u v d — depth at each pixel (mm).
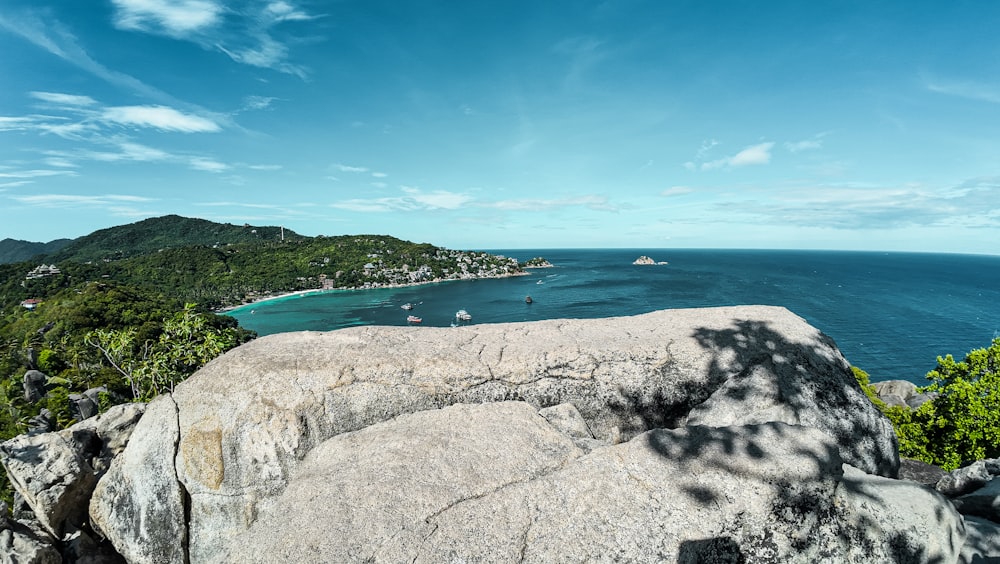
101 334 42875
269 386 6383
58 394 39531
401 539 4176
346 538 4203
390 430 5891
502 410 6141
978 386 14594
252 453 6227
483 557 4047
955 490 7703
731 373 6855
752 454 4766
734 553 4238
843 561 4418
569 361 6973
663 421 6801
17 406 39375
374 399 6465
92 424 8625
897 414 16703
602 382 6867
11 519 7859
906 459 9484
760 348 7113
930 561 4602
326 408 6367
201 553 6418
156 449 6520
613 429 6781
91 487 8016
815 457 4727
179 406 6527
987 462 7613
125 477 6672
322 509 4555
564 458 5234
